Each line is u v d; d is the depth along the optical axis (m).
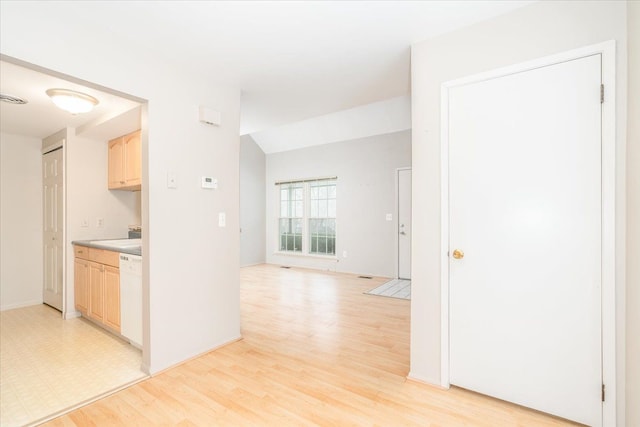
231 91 2.63
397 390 1.90
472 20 1.78
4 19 1.47
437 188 1.93
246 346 2.53
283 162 6.72
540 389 1.65
